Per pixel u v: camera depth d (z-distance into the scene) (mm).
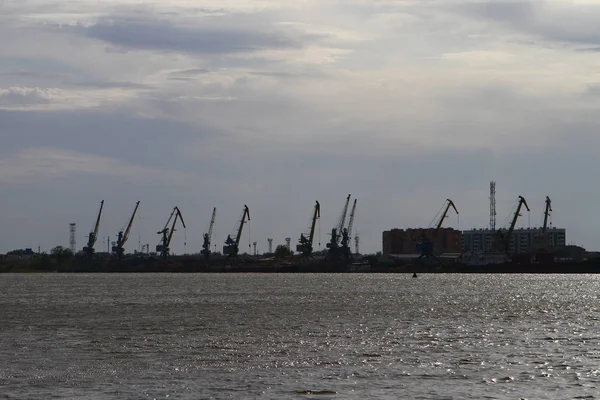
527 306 187375
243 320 145875
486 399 70688
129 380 79938
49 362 91750
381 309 175750
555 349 100875
